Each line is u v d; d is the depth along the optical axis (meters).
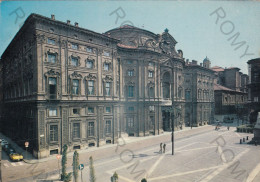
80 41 32.22
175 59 53.62
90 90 33.59
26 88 31.33
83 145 31.72
